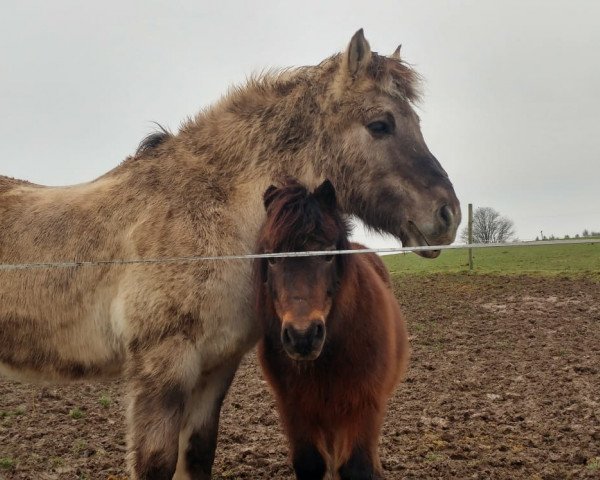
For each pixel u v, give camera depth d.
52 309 1.64
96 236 1.63
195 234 1.56
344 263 1.43
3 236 1.70
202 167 1.67
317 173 1.73
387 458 2.04
